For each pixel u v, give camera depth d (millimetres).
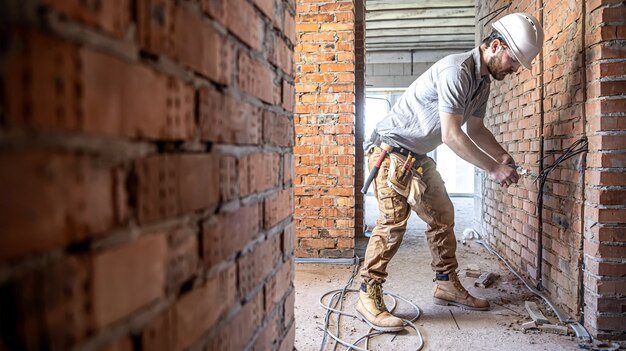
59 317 381
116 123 449
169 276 562
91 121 413
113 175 449
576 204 2039
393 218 2090
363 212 4305
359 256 3457
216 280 706
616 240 1843
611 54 1795
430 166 2236
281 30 1062
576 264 2043
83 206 407
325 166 3328
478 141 2357
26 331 352
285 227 1136
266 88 957
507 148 3207
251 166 866
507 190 3201
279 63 1052
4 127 331
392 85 8828
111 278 447
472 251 3596
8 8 331
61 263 384
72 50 388
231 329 769
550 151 2365
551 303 2275
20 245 344
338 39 3283
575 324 2004
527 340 1898
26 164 348
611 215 1841
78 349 403
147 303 511
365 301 2098
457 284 2297
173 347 572
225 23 720
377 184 2145
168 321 559
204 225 661
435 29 7410
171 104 558
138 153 494
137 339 494
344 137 3309
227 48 734
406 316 2180
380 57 8805
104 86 430
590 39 1890
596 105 1846
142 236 502
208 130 665
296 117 3328
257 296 913
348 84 3291
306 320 2131
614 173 1823
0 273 332
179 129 577
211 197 680
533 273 2629
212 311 691
